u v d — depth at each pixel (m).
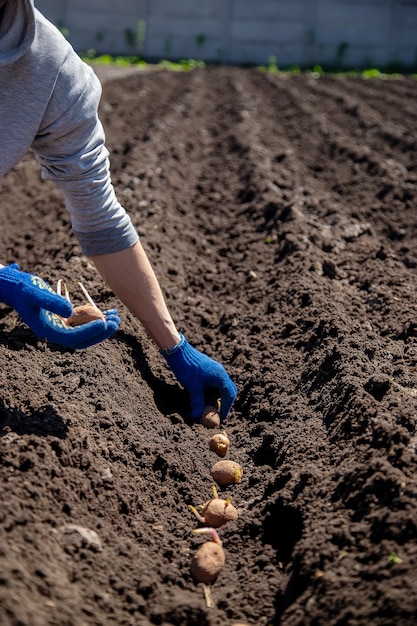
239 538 2.70
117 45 23.27
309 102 12.09
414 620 1.96
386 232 5.89
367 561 2.28
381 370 3.46
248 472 3.13
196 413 3.40
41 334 2.78
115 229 2.81
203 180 7.41
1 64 2.30
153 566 2.47
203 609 2.29
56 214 6.14
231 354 4.05
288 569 2.47
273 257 5.16
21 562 2.13
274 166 7.52
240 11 23.03
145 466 2.97
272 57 21.98
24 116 2.45
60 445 2.70
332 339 3.74
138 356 3.73
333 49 23.27
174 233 5.45
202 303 4.66
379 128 9.37
